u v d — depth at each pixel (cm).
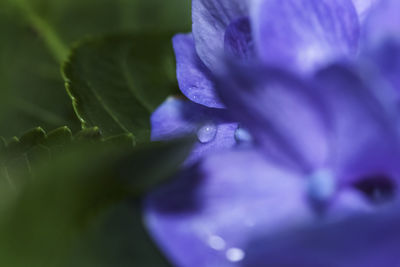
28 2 25
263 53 15
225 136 17
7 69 23
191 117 18
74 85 20
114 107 21
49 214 15
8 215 15
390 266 14
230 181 14
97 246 15
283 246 14
